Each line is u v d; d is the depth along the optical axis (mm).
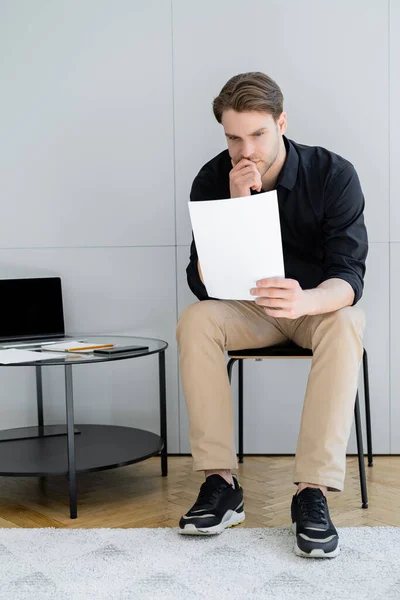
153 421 2701
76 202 2678
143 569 1563
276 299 1664
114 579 1514
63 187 2678
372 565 1564
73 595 1438
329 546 1598
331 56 2586
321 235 2070
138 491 2230
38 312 2631
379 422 2645
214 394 1843
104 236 2676
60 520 1954
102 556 1644
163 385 2387
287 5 2586
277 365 2662
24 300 2617
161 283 2668
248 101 1838
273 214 1577
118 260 2678
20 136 2684
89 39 2652
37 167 2682
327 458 1705
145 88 2643
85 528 1858
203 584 1480
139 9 2635
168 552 1660
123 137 2654
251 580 1497
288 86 2596
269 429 2678
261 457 2662
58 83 2666
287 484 2277
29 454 2219
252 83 1850
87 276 2686
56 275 2691
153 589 1460
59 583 1498
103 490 2250
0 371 2715
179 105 2635
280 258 1619
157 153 2650
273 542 1717
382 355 2623
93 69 2654
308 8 2580
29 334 2611
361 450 2014
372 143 2590
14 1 2670
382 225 2598
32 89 2674
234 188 1887
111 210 2668
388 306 2613
